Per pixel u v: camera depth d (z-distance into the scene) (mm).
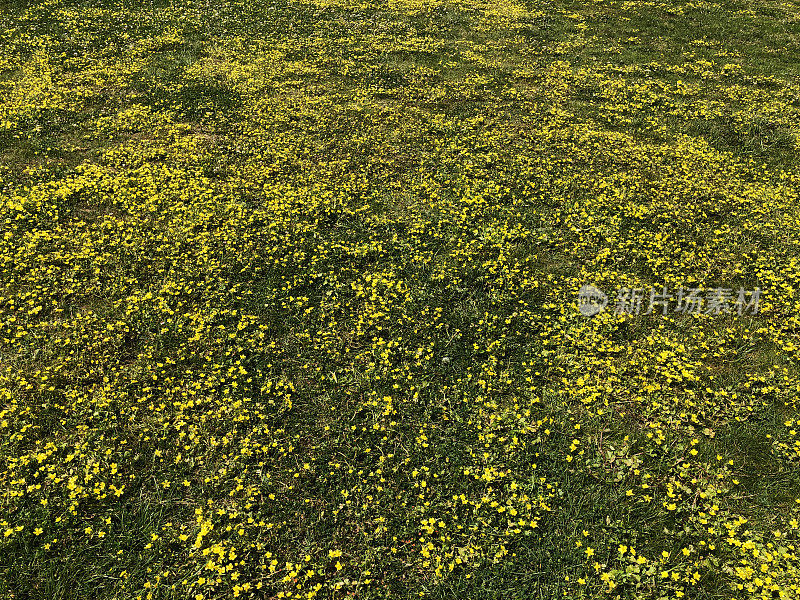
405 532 5566
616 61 17250
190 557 5328
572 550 5410
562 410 6719
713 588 5207
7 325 7410
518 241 9516
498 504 5742
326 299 8172
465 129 13047
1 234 8922
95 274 8250
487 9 21438
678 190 11023
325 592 5152
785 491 5945
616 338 7746
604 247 9422
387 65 16531
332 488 5922
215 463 6074
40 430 6262
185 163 11195
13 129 11922
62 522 5441
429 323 7809
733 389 7027
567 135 12883
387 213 10078
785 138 12977
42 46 16234
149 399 6676
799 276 8828
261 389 6797
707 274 8922
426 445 6273
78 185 10172
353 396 6844
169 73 15180
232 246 9023
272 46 17531
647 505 5812
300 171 11195
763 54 18047
